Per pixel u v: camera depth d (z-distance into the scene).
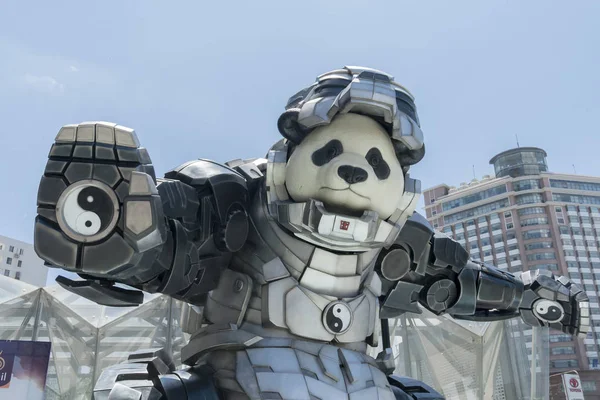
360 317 5.05
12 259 59.06
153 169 4.12
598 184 78.88
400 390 5.83
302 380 4.49
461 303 6.51
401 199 5.18
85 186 3.67
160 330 14.40
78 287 4.09
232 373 4.60
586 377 63.53
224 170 5.15
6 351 11.60
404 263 5.95
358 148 4.91
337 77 5.11
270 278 4.91
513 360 16.53
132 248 3.70
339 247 4.90
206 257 4.90
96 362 14.08
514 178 78.25
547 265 72.81
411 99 5.27
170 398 4.27
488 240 77.56
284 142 5.27
